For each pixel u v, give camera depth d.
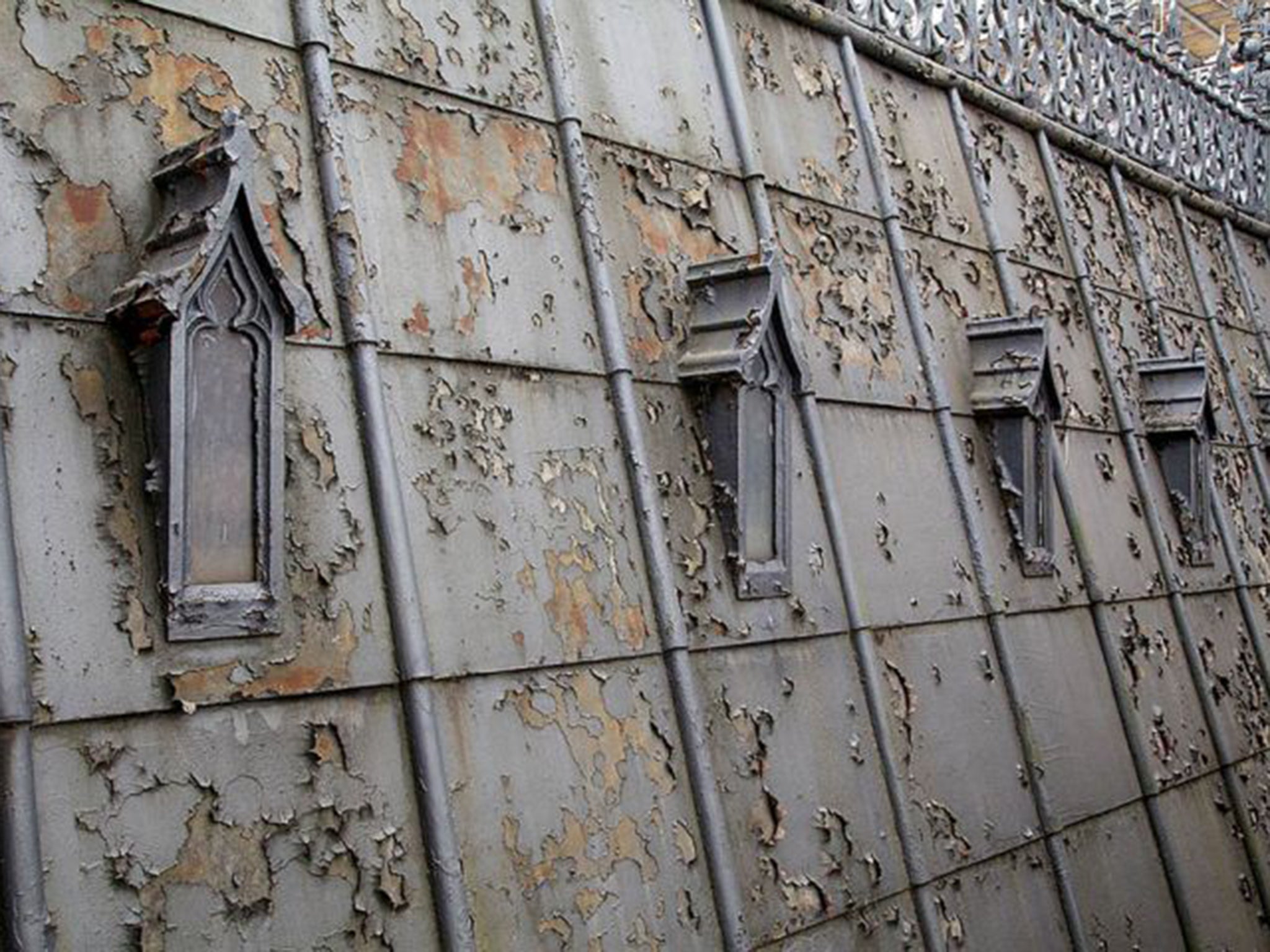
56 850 1.81
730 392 3.08
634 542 2.84
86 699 1.88
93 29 2.14
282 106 2.41
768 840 2.92
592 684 2.64
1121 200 5.74
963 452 4.13
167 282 1.98
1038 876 3.78
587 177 2.99
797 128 3.88
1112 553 4.76
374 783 2.21
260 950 2.00
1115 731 4.39
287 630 2.15
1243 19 7.57
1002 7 5.15
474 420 2.57
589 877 2.51
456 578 2.44
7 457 1.88
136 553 1.98
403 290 2.52
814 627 3.28
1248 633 5.46
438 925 2.22
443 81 2.75
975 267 4.54
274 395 2.14
